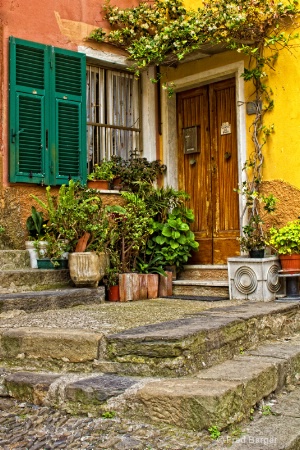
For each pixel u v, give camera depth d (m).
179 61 7.15
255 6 6.10
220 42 6.35
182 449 2.68
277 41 5.97
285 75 6.16
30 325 4.20
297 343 4.54
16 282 5.43
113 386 3.21
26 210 6.24
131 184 7.11
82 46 6.86
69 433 2.94
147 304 5.55
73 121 6.65
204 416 2.87
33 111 6.30
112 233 6.11
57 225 5.91
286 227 5.68
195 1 6.98
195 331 3.56
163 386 3.12
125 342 3.54
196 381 3.21
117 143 7.34
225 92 7.05
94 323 4.19
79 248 5.84
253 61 6.52
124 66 7.30
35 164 6.29
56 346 3.74
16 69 6.20
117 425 3.01
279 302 5.40
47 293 5.23
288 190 6.10
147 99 7.51
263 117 6.34
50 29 6.58
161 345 3.42
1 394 3.52
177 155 7.54
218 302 5.63
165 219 6.95
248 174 6.45
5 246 6.04
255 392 3.29
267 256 5.86
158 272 6.52
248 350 4.20
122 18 7.04
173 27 6.47
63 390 3.28
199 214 7.28
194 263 7.24
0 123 6.09
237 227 6.83
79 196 6.39
